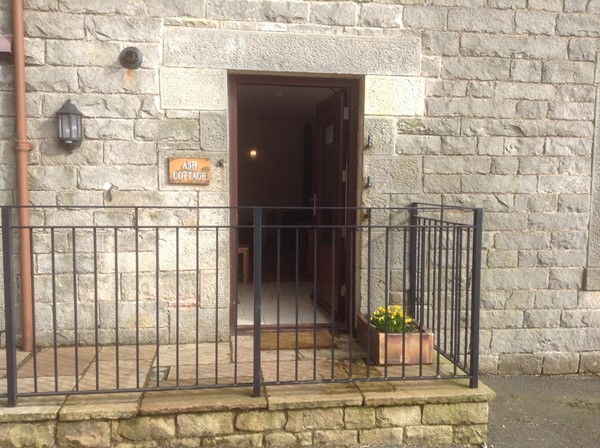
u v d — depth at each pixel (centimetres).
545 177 433
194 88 391
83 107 382
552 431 355
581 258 442
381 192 417
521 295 438
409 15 409
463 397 321
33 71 376
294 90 577
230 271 425
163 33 386
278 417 311
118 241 393
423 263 376
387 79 409
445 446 324
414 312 415
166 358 371
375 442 319
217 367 331
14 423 290
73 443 295
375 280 421
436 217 424
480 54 418
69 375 338
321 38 400
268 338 420
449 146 421
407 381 340
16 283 388
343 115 437
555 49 425
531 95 426
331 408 314
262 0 394
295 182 974
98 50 381
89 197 387
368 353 328
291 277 658
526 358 444
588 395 411
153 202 393
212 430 306
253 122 955
